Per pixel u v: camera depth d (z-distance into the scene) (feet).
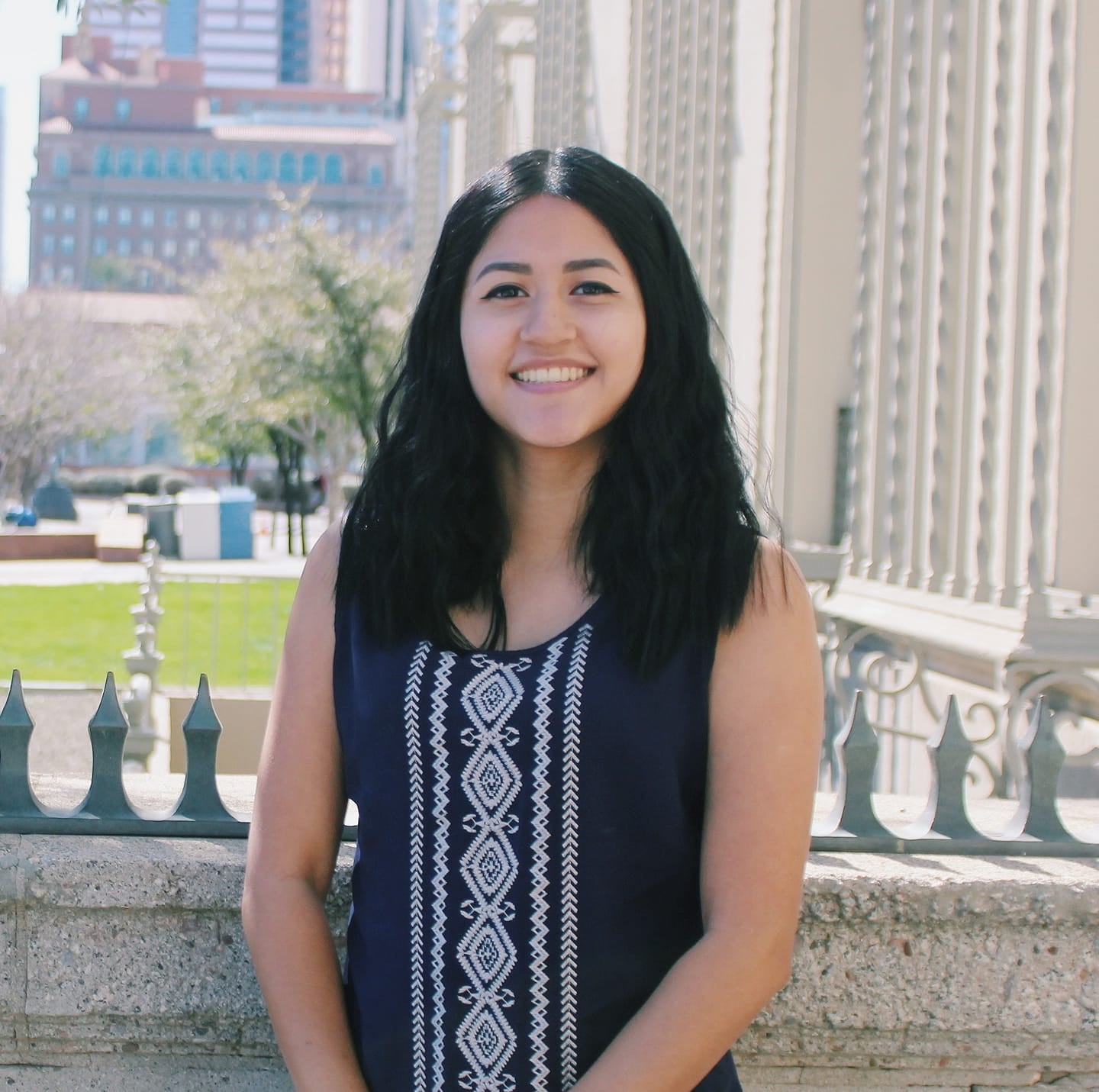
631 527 5.22
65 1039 6.50
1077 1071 6.61
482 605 5.41
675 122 26.84
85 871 6.25
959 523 15.52
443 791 5.08
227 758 18.84
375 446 5.75
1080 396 15.48
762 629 5.16
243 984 6.39
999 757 14.87
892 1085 6.59
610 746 5.01
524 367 5.29
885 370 16.70
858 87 23.68
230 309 93.25
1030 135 15.94
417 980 5.12
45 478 146.20
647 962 5.15
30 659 35.37
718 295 24.39
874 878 6.30
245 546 74.18
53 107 505.66
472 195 5.56
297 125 600.39
